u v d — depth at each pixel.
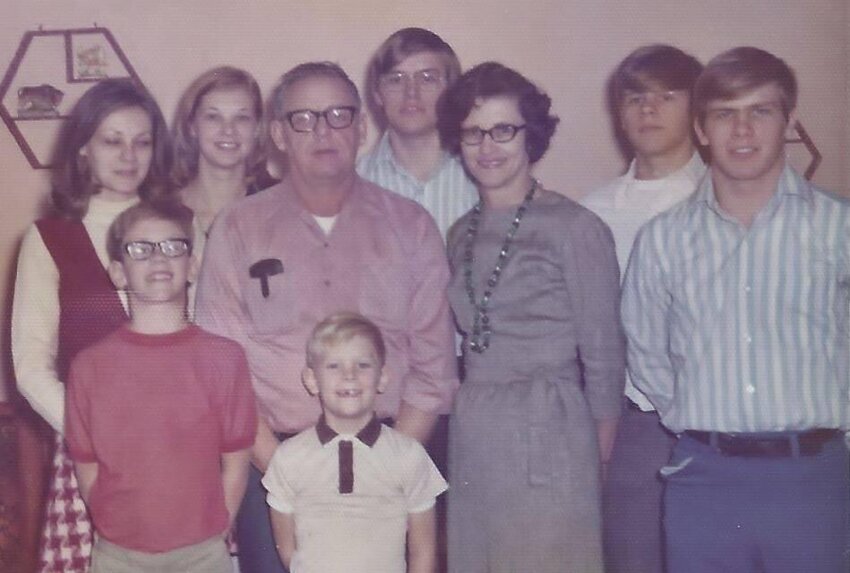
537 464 1.75
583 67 2.07
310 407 1.82
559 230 1.76
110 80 2.05
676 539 1.71
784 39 2.08
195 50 2.12
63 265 1.80
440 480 1.82
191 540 1.71
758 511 1.66
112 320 1.78
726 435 1.68
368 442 1.77
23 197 2.20
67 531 1.80
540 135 1.80
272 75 2.12
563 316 1.77
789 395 1.66
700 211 1.75
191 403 1.72
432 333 1.85
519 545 1.77
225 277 1.82
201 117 1.93
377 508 1.76
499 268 1.77
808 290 1.68
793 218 1.69
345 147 1.85
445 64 1.96
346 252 1.84
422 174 1.93
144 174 1.87
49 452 2.06
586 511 1.77
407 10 2.10
